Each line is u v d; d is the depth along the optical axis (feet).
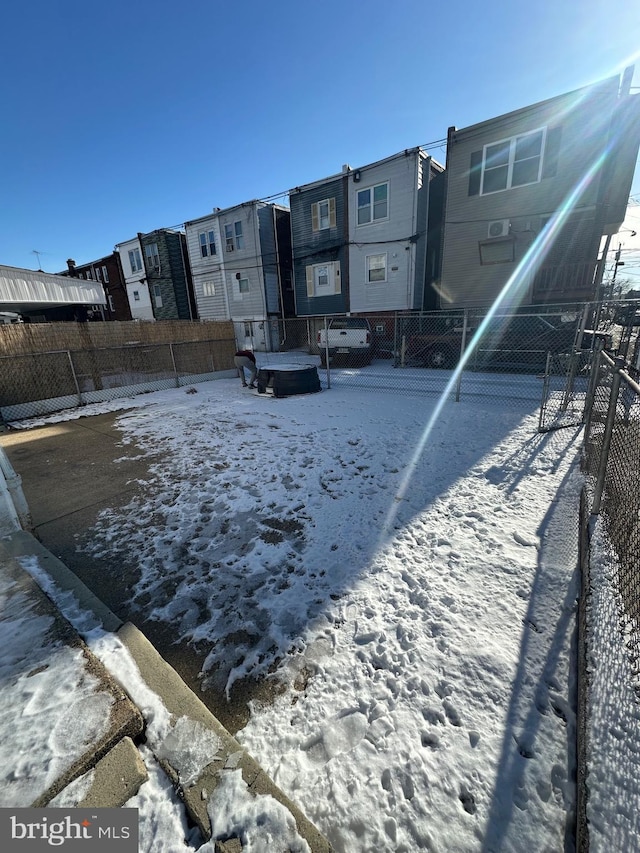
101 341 29.60
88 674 5.29
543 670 5.92
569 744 4.92
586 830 3.68
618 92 31.68
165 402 28.14
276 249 62.75
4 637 5.97
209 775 4.25
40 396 26.37
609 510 8.29
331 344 43.98
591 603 6.20
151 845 3.74
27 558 8.32
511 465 13.87
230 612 7.51
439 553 8.91
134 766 4.24
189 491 12.95
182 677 6.15
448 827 4.15
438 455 15.17
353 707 5.53
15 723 4.58
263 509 11.50
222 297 67.87
